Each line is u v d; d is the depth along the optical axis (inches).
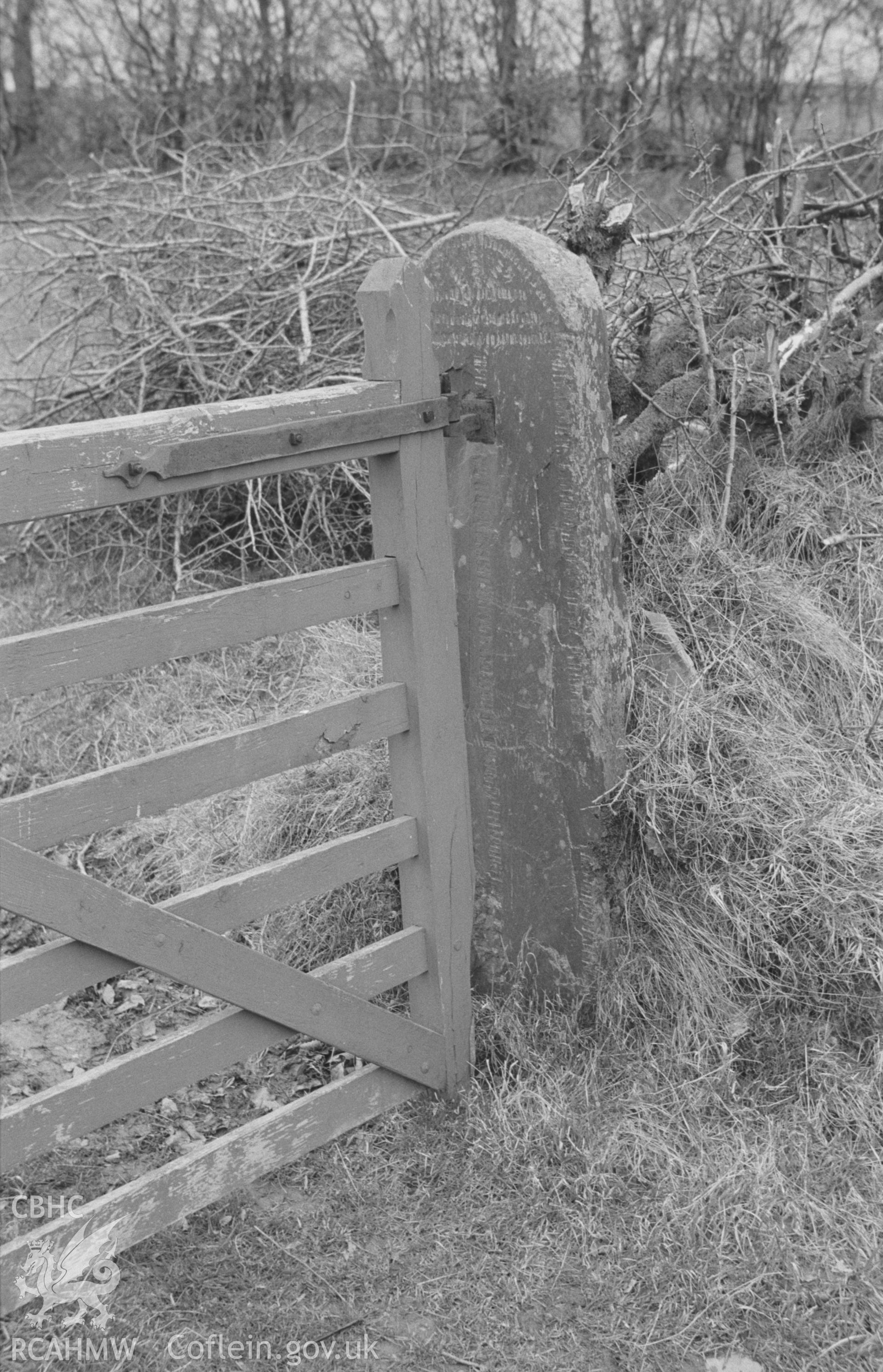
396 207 215.5
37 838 81.7
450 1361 88.7
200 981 92.4
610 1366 88.2
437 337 110.7
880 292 174.6
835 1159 103.2
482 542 112.7
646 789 111.8
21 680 79.3
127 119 527.8
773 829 114.1
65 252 238.1
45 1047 124.6
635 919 117.3
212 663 183.8
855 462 161.5
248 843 143.4
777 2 467.2
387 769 138.2
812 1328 90.3
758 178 172.1
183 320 209.2
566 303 100.9
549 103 459.5
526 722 114.1
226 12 519.2
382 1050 106.3
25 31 560.4
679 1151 104.8
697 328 128.8
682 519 134.2
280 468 89.9
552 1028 117.7
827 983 111.6
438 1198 102.7
